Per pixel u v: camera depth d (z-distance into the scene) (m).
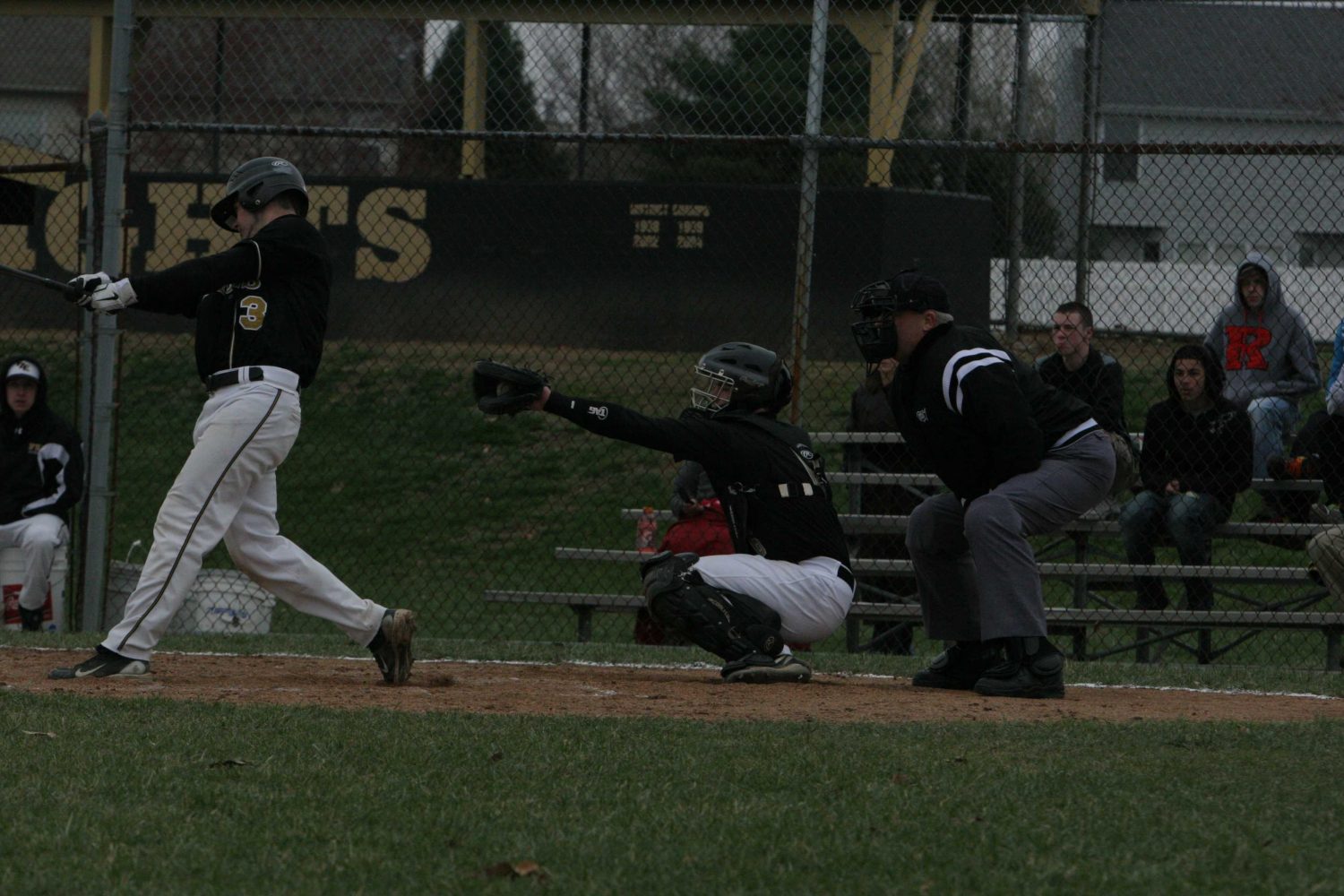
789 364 52.75
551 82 57.97
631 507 48.97
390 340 57.56
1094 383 30.08
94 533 30.39
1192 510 29.89
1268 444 33.22
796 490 21.66
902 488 32.88
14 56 65.81
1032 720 18.05
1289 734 16.83
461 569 44.06
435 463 51.28
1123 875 10.63
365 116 59.59
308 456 51.31
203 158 58.56
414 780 13.40
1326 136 45.00
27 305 56.41
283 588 20.16
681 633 21.66
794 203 54.72
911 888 10.33
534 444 52.75
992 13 45.97
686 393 52.41
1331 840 11.71
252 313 19.58
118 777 13.27
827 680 22.75
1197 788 13.55
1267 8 43.03
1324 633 29.78
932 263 53.50
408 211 57.28
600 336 56.12
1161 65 44.16
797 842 11.39
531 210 56.44
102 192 31.11
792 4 47.84
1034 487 20.80
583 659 25.59
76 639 26.45
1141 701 21.14
